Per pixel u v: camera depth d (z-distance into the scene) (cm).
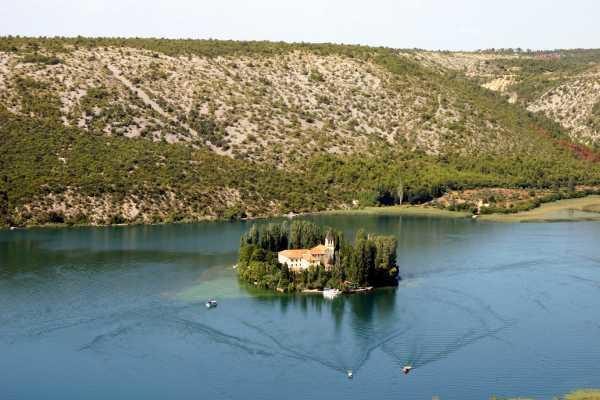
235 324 19538
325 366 17012
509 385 16138
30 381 16438
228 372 16738
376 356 17525
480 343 18288
